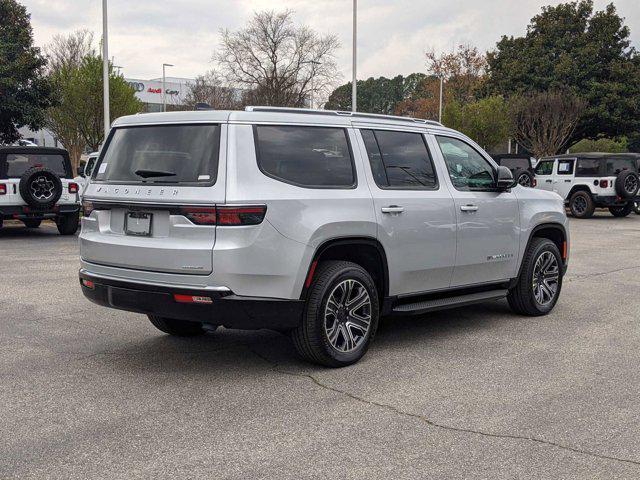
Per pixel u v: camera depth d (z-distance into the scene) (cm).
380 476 350
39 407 447
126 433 404
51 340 618
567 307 780
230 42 4656
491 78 4238
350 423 421
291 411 442
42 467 359
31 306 762
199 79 5222
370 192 552
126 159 529
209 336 637
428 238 595
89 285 534
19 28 2189
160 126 519
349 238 533
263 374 520
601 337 641
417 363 552
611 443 394
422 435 404
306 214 502
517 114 3612
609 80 3772
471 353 584
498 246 669
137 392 477
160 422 422
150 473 352
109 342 612
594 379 512
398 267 574
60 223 1508
